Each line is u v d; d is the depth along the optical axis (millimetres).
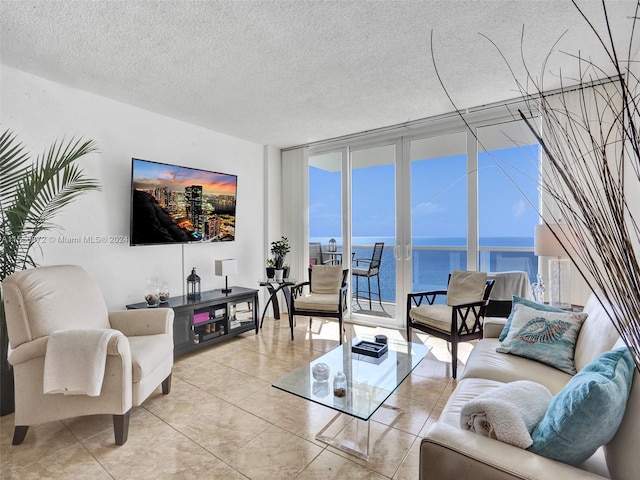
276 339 3834
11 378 2287
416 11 2023
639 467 957
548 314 2148
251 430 2045
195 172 3795
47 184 2438
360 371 2207
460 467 979
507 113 3543
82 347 1875
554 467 932
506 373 1821
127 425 1952
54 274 2209
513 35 2270
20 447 1894
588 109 2887
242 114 3688
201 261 4062
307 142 4793
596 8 1997
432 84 2986
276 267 4566
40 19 2051
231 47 2389
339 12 2023
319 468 1710
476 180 3770
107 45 2342
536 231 2811
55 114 2861
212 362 3145
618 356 1130
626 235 768
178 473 1682
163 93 3133
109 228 3217
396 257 4297
